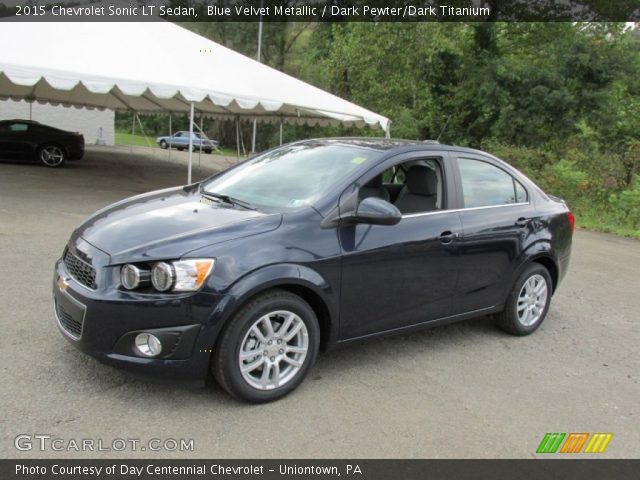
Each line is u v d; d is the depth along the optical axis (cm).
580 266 872
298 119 1828
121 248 333
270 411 343
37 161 1778
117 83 1030
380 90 2350
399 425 341
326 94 1446
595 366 464
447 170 455
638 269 884
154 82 1059
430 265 422
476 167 483
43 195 1112
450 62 2545
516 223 488
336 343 384
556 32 2498
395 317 411
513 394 397
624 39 2306
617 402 401
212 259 326
